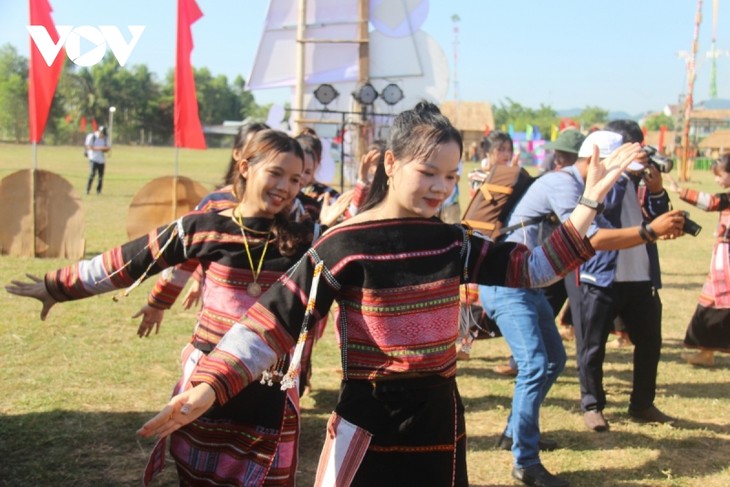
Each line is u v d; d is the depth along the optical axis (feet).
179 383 10.69
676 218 10.52
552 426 17.13
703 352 22.18
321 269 8.11
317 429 16.53
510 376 20.79
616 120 16.31
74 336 22.24
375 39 40.60
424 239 8.25
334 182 58.80
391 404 8.21
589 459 15.39
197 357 10.56
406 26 40.32
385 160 8.31
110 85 281.54
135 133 288.71
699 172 152.56
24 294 10.57
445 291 8.26
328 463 8.43
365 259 8.07
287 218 10.71
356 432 8.28
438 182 8.02
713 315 21.06
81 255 33.81
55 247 33.76
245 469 10.34
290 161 10.32
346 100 41.22
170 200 33.71
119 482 13.48
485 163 27.68
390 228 8.19
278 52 41.29
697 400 19.08
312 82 40.86
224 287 10.39
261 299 8.21
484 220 15.83
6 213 33.55
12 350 20.62
